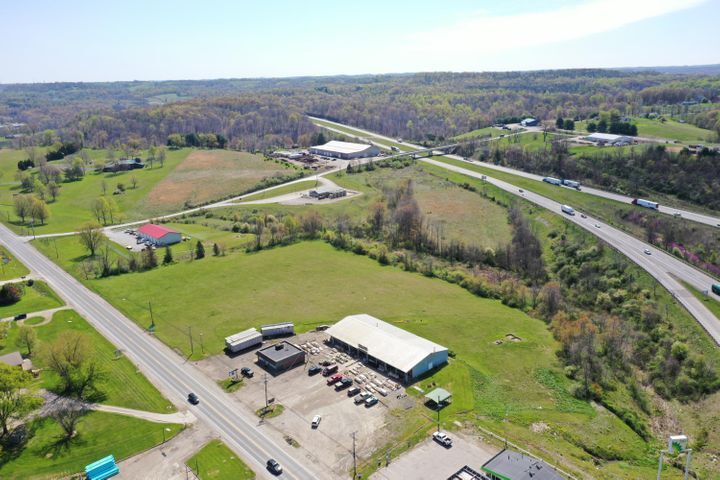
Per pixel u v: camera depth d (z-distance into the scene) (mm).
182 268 186750
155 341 134500
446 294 164000
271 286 169250
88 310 153250
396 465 89312
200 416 103500
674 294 143125
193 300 159375
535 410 106938
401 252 199000
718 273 155375
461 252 194375
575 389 113500
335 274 179250
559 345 131750
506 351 129500
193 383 115438
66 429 96688
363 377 116625
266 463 89938
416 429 99125
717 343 121188
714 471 92125
